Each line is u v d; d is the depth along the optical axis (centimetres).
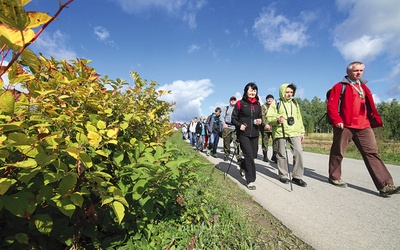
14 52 67
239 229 231
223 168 593
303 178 470
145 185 142
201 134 1146
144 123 244
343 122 383
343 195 352
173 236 201
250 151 399
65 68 176
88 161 95
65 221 142
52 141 97
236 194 351
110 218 169
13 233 129
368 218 265
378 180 344
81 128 144
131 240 175
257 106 431
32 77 94
